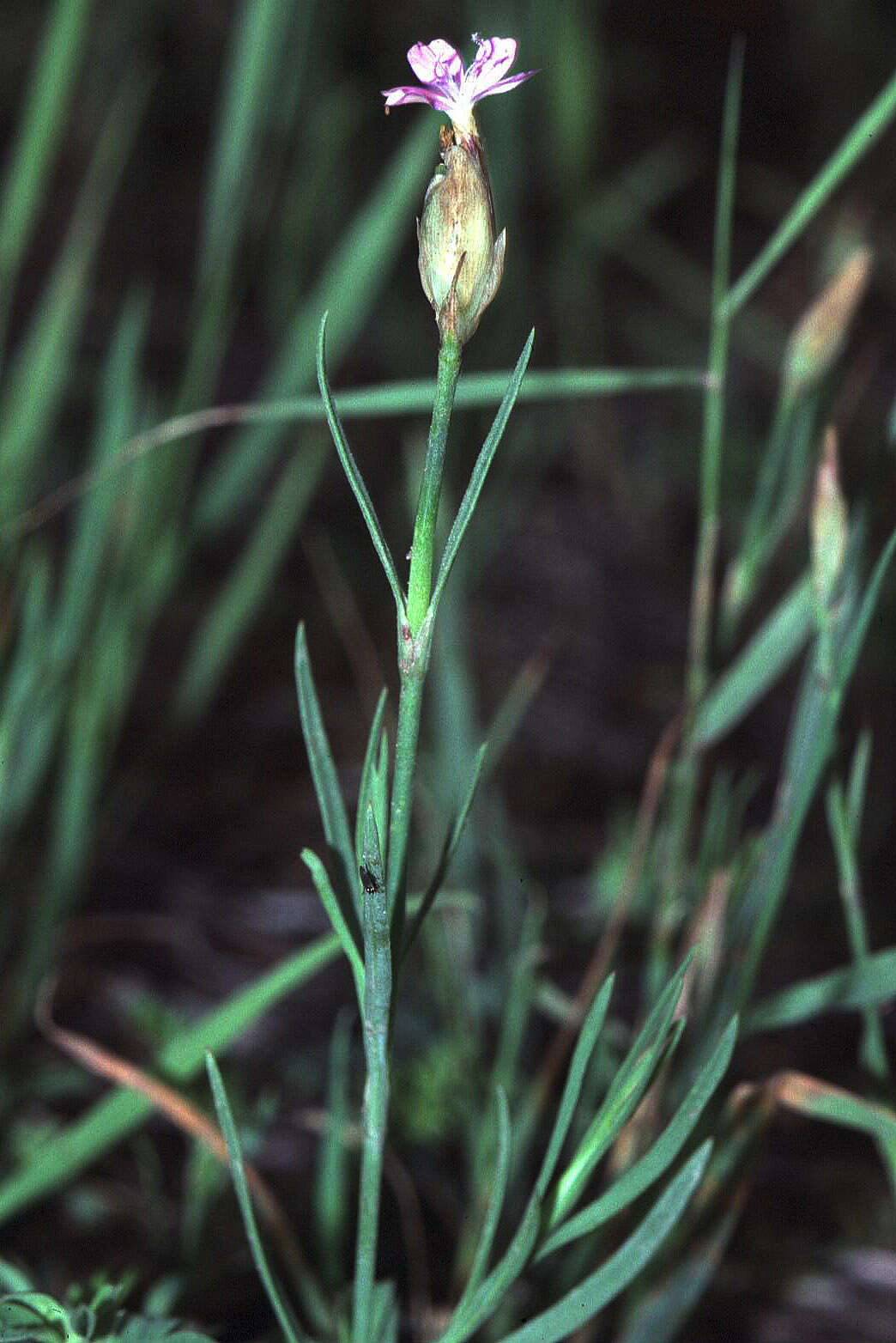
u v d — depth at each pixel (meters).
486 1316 0.34
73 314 0.54
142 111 1.17
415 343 0.96
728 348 0.99
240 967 0.55
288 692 0.72
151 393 0.51
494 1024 0.47
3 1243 0.42
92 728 0.46
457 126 0.32
